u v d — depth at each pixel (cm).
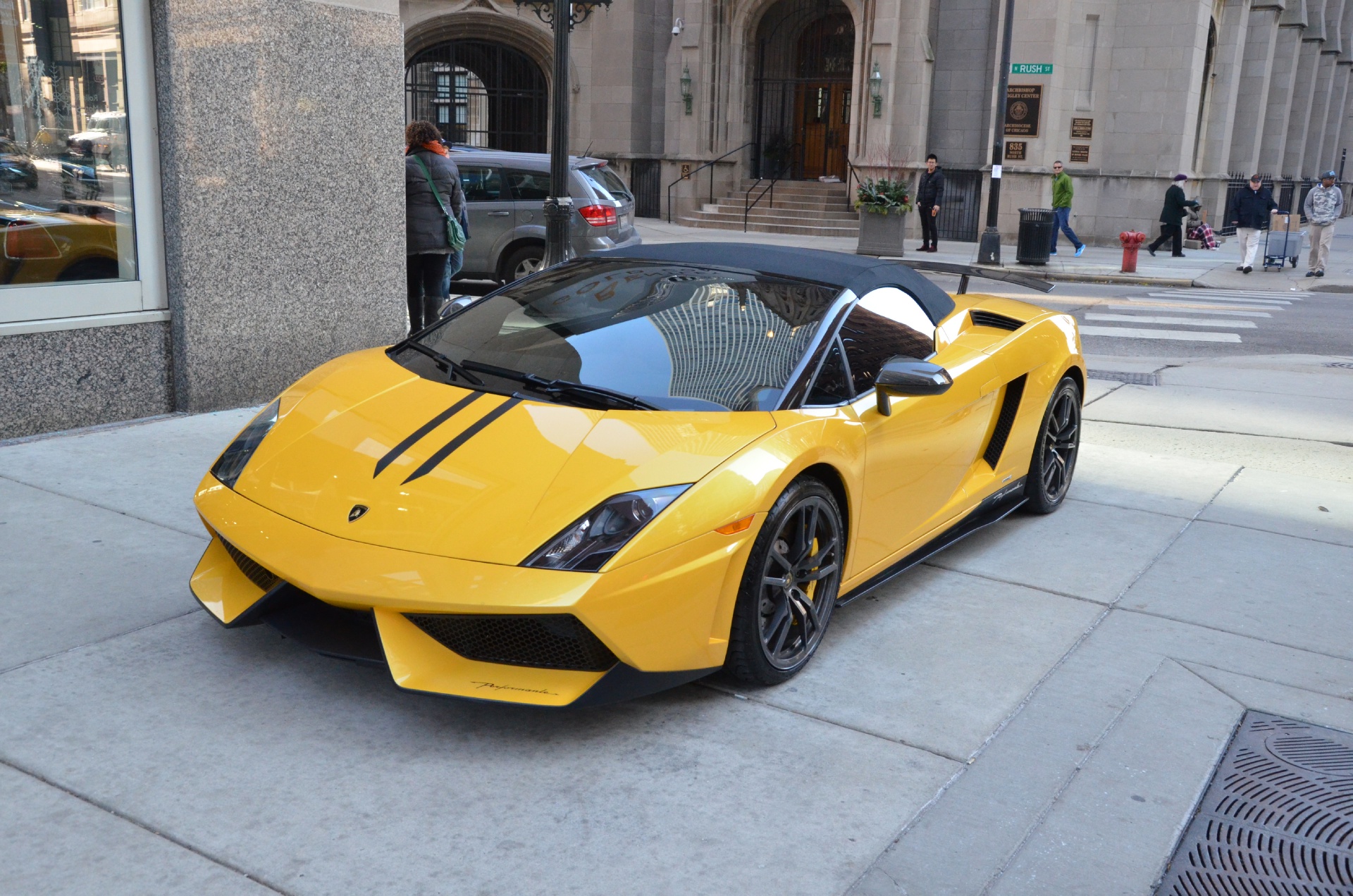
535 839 253
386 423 334
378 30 680
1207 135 2708
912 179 2414
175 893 227
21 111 535
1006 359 463
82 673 317
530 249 1248
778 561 324
